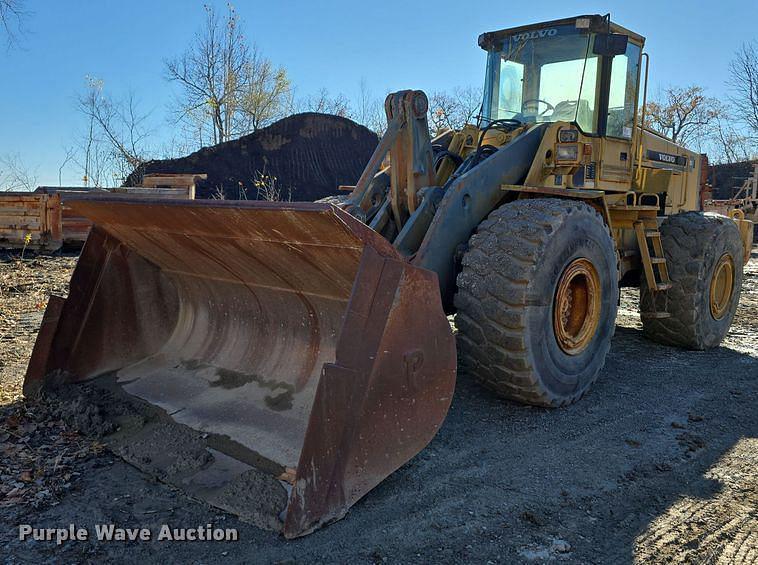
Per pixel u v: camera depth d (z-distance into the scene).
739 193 25.55
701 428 4.00
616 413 4.20
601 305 4.34
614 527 2.81
